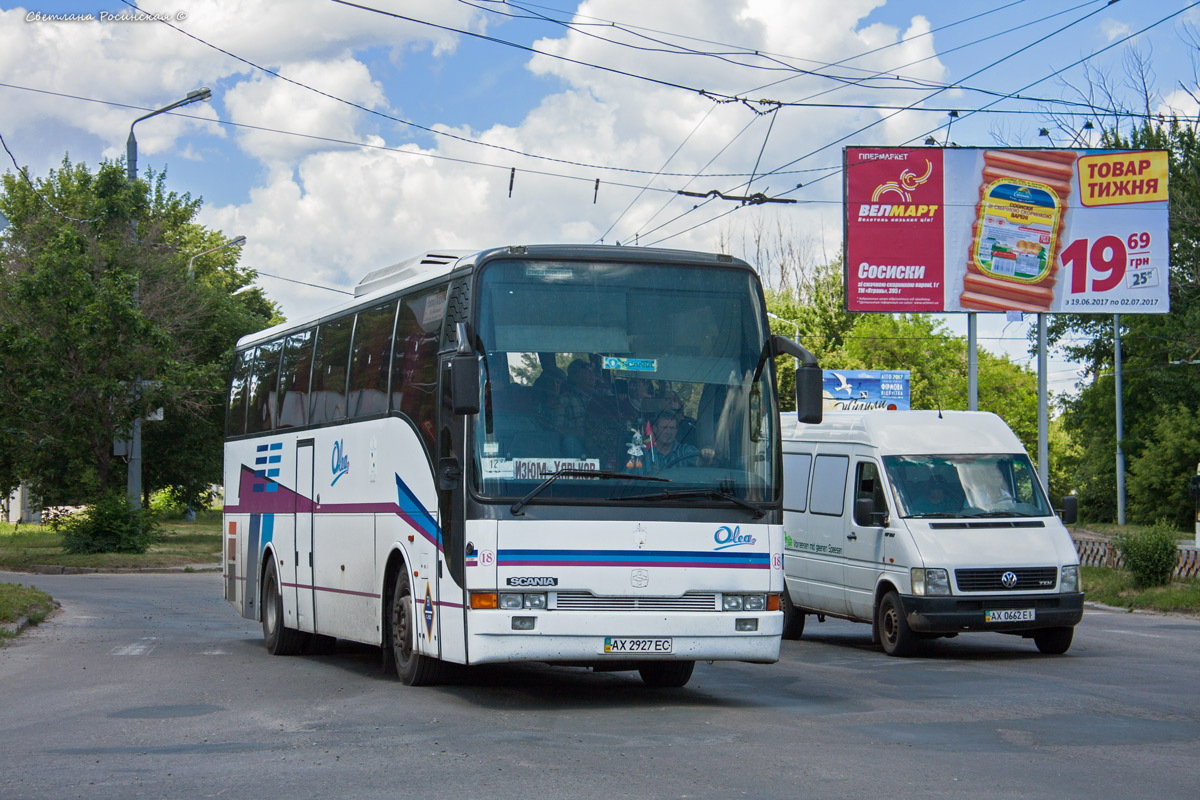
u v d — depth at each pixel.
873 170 28.75
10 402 33.81
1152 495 53.66
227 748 8.12
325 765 7.48
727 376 10.34
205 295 45.84
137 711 9.91
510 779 7.04
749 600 10.03
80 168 44.31
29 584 27.69
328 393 13.96
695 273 10.49
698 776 7.15
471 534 9.71
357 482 12.76
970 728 9.23
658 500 9.88
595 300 10.22
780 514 10.23
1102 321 60.12
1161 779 7.27
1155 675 12.98
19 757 7.86
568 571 9.65
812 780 7.07
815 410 10.23
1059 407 64.62
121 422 34.25
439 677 11.47
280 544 15.24
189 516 66.75
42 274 33.25
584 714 9.75
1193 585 23.81
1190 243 52.41
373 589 12.20
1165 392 55.31
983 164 28.86
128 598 24.50
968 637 18.17
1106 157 28.81
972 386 29.20
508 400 9.89
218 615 21.33
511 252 10.21
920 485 16.09
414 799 6.52
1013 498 16.11
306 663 14.12
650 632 9.74
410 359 11.52
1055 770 7.52
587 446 9.89
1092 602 25.02
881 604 15.83
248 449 16.95
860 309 28.70
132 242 38.31
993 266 28.81
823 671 13.49
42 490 38.03
